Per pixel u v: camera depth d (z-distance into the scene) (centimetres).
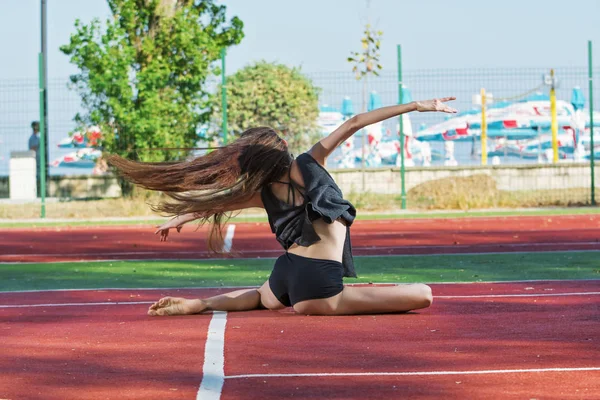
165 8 2784
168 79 2730
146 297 981
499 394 493
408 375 543
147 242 1789
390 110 786
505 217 2311
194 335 697
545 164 2967
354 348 634
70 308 895
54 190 2955
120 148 2673
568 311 803
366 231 1964
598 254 1409
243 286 1084
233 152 795
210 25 2917
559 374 540
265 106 3083
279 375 548
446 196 2708
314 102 3139
